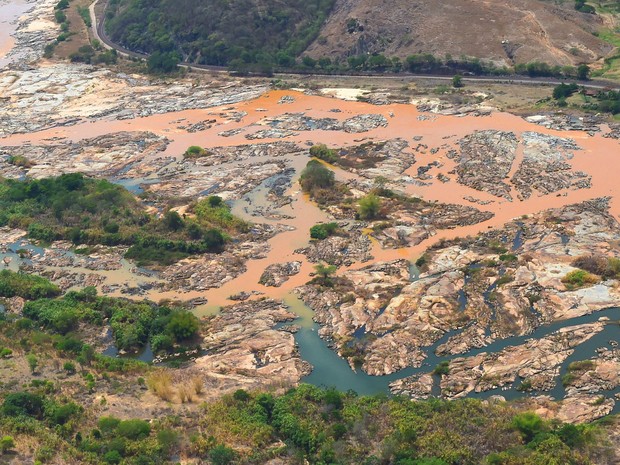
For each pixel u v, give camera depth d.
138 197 150.50
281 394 88.31
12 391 88.00
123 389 90.50
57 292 117.56
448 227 129.38
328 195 143.62
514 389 89.69
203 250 126.94
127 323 106.31
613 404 85.06
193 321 104.06
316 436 79.31
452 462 74.56
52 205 144.50
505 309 104.38
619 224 126.06
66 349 98.88
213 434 80.81
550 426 79.88
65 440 79.25
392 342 99.75
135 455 77.12
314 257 122.88
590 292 106.69
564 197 137.50
